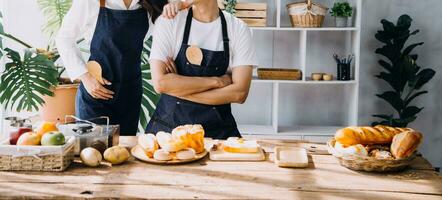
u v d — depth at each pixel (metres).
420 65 5.25
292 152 2.29
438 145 5.33
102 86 3.12
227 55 2.87
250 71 2.91
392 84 4.88
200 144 2.20
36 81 3.79
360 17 4.70
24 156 1.96
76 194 1.71
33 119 4.07
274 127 4.90
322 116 5.37
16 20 4.89
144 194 1.72
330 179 1.92
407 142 2.00
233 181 1.88
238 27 2.90
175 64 2.89
